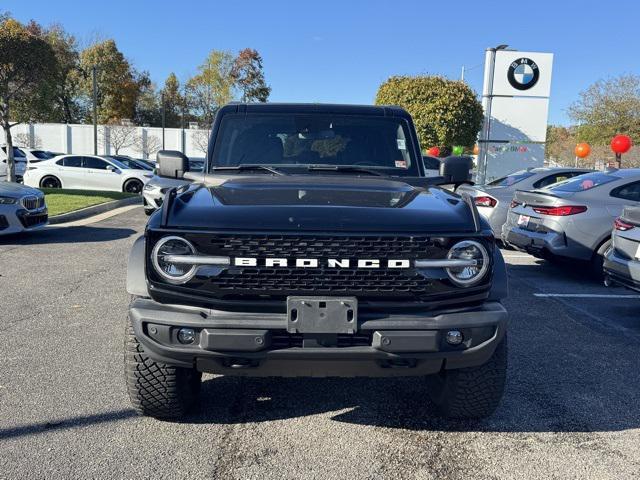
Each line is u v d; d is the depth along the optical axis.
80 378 4.21
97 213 14.52
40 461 3.10
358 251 2.93
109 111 65.19
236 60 73.88
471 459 3.23
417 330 2.93
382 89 27.88
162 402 3.40
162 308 3.00
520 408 3.89
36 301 6.28
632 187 7.89
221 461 3.16
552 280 8.12
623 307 6.66
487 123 21.41
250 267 2.90
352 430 3.55
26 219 9.84
